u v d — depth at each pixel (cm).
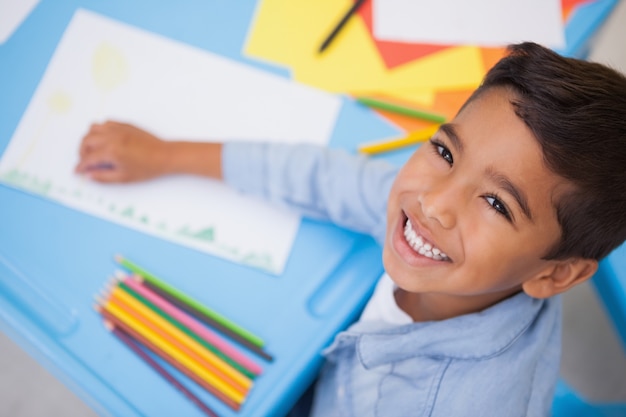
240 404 65
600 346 117
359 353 69
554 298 69
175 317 68
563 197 51
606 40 137
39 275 68
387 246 65
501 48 86
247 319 69
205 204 74
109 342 66
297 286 71
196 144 75
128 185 74
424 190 58
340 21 85
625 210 53
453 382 64
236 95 80
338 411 72
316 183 73
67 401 112
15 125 75
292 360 67
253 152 73
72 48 79
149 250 71
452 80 84
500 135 51
